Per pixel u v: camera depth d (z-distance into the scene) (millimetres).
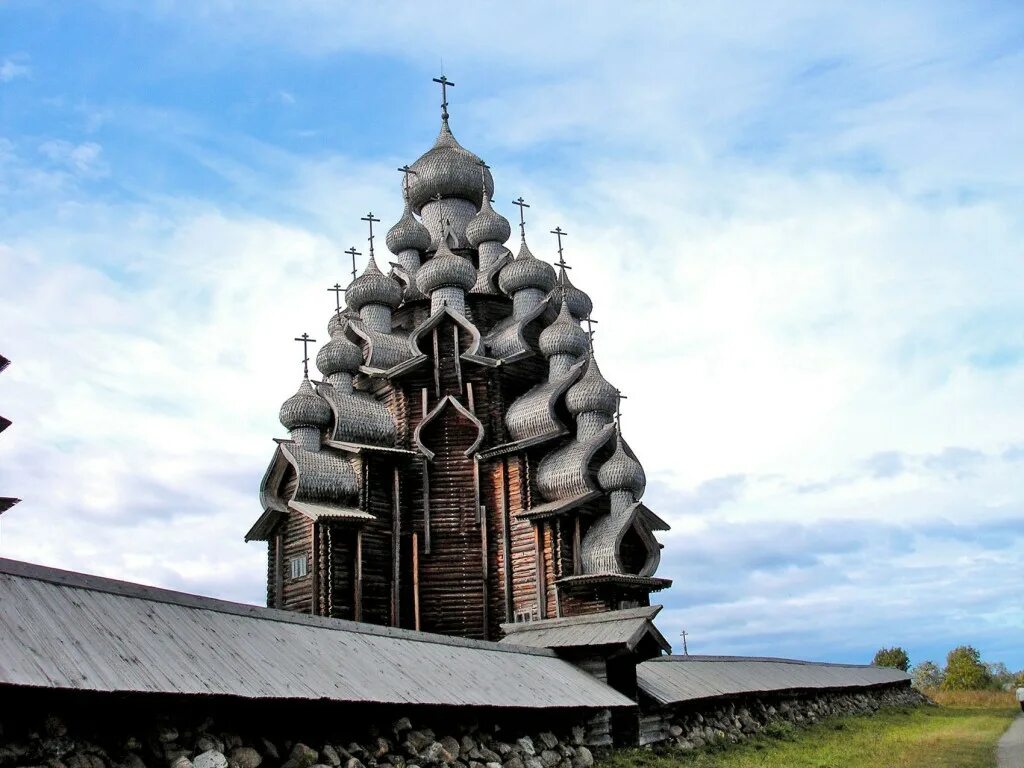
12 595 15703
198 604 19219
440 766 21281
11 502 24859
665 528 45656
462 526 43719
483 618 42281
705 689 33250
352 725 20141
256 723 18328
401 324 51125
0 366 24016
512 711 24297
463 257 52906
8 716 14805
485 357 45750
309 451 43281
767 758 28922
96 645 15859
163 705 16922
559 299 49406
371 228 53375
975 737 34031
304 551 41469
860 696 47219
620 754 27609
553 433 43062
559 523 41125
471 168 55938
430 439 45188
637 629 29656
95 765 15414
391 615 42125
